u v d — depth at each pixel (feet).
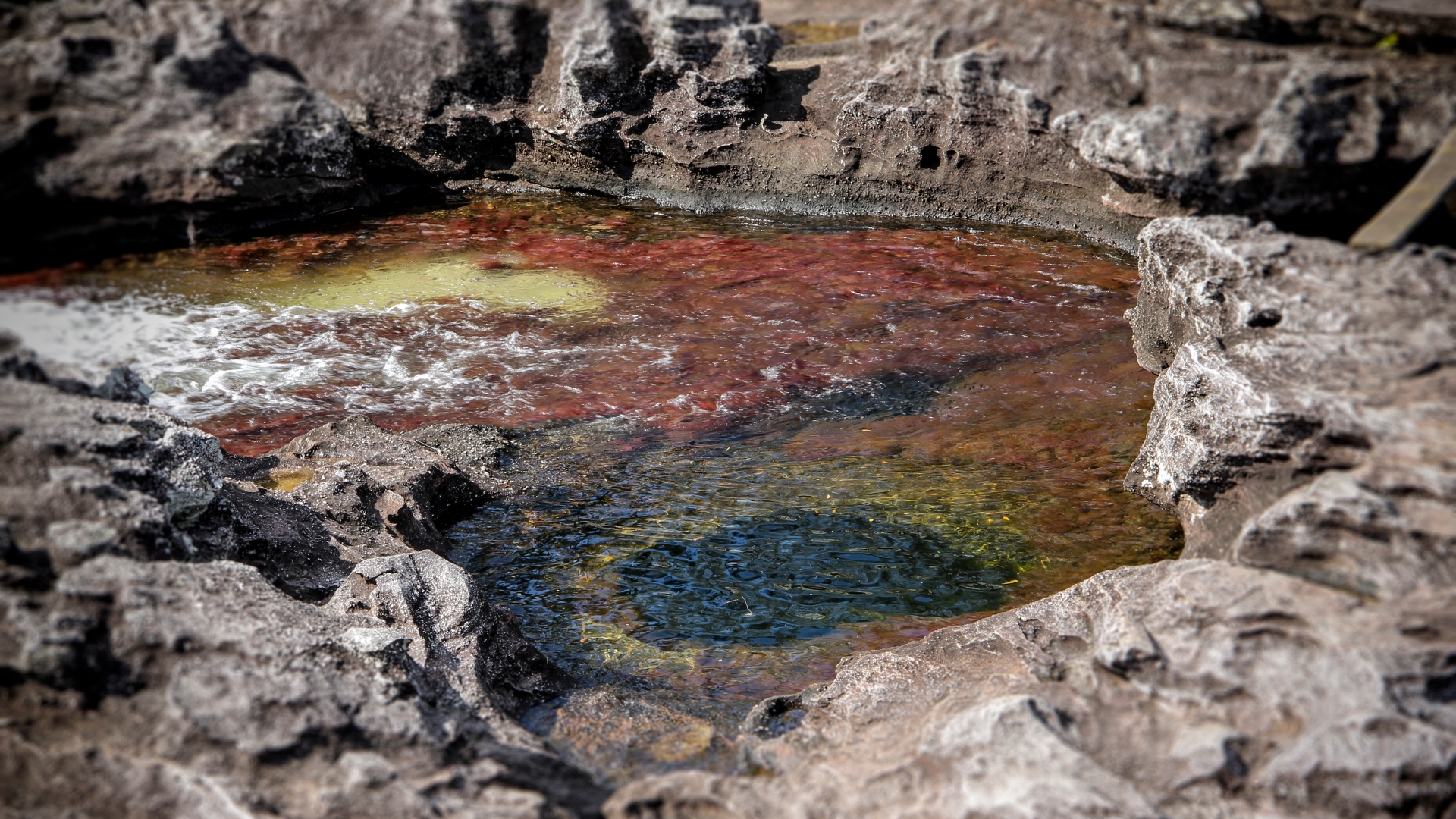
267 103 33.35
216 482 15.64
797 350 29.19
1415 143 20.53
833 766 12.42
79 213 22.99
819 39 51.55
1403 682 11.04
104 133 24.89
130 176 25.21
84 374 15.42
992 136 38.11
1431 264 15.70
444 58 41.22
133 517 13.14
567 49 42.22
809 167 41.86
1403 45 21.40
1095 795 10.25
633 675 16.05
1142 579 14.80
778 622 17.47
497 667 14.90
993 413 25.41
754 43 42.52
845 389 26.86
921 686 14.33
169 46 29.30
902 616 17.56
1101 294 32.55
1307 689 11.34
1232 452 16.56
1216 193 24.72
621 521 20.79
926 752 11.69
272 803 10.40
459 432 23.79
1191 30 26.91
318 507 18.44
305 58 38.55
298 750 11.03
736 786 11.58
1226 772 10.84
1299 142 21.86
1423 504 12.61
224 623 12.28
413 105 41.29
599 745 13.88
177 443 15.07
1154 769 11.21
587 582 18.67
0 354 14.25
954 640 15.33
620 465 23.13
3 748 10.83
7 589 11.48
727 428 24.82
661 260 36.35
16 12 23.11
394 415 25.08
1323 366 15.52
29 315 17.13
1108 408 25.35
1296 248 17.76
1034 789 10.45
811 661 16.31
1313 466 14.87
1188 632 12.71
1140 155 26.16
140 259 25.09
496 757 12.32
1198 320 19.99
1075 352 28.66
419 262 34.58
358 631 13.12
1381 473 12.97
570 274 34.73
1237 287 18.69
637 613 17.76
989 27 37.83
